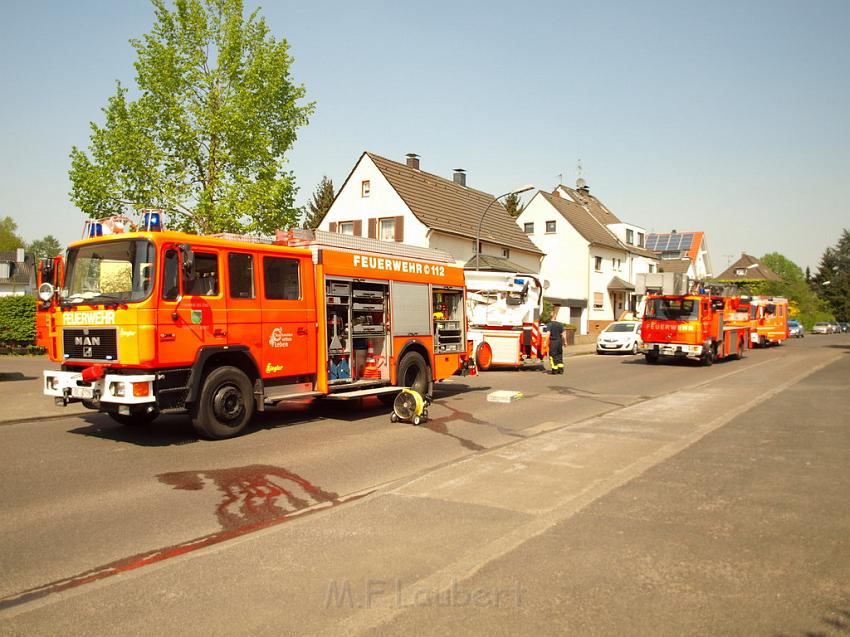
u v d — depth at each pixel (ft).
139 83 66.69
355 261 36.14
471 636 11.12
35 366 61.67
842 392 46.78
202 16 67.67
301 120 72.69
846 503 18.93
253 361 30.40
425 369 41.39
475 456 25.31
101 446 27.61
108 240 27.84
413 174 121.39
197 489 21.01
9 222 284.82
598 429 31.40
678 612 12.01
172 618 11.87
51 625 11.66
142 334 26.17
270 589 13.08
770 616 11.86
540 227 156.35
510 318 67.87
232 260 29.84
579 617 11.81
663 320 76.79
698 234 229.25
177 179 66.69
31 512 18.45
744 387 50.65
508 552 15.03
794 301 235.81
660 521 17.26
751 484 21.06
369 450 27.37
